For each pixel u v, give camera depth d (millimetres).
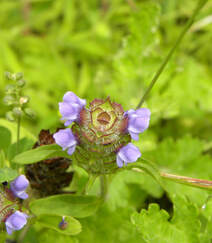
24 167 282
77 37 451
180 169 344
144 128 245
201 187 284
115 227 308
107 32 454
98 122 248
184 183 285
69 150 246
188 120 386
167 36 456
